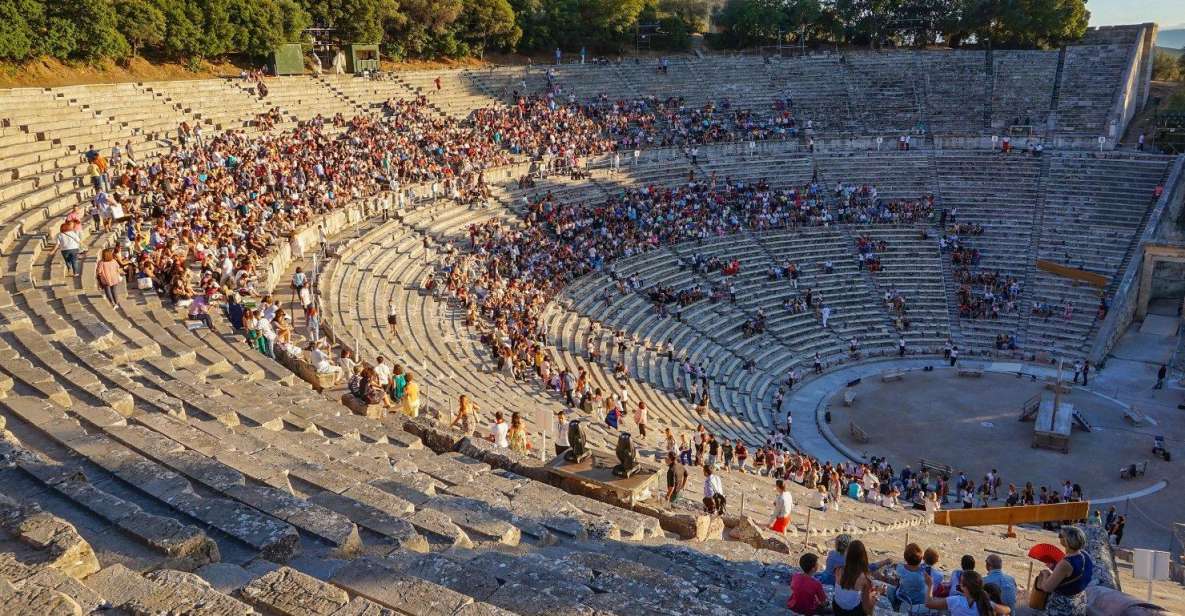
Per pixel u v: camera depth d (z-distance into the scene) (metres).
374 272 40.91
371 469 14.25
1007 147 67.12
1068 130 70.69
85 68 54.03
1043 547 12.82
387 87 67.25
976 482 37.53
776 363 49.81
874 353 52.03
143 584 7.66
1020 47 88.69
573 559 10.98
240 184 42.56
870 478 33.56
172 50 59.81
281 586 7.97
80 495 9.82
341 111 61.03
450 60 82.25
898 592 11.68
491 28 81.75
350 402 21.09
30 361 16.98
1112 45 75.56
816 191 65.06
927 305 56.22
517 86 73.88
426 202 51.31
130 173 38.34
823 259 59.19
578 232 53.78
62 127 43.06
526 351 37.59
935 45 93.44
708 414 40.91
